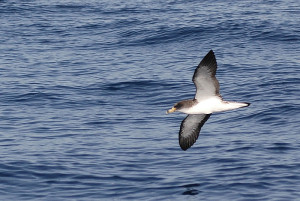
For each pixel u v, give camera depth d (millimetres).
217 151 18656
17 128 21469
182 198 15383
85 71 29875
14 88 26766
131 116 22984
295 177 16469
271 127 20906
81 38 37781
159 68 30078
